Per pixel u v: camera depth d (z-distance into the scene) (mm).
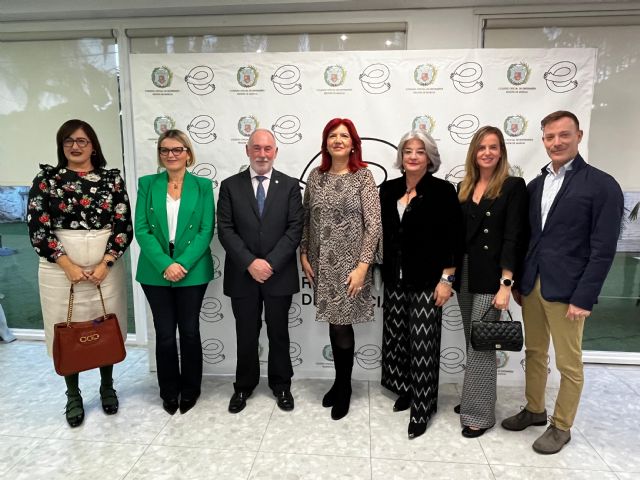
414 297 2006
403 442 2002
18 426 2133
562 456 1904
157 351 2227
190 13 2717
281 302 2182
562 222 1789
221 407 2314
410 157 1928
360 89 2422
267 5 2605
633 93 2631
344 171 2078
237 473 1794
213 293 2639
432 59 2371
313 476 1777
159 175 2205
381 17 2664
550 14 2588
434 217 1934
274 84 2445
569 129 1748
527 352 2062
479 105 2393
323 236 2035
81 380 2600
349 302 2023
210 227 2193
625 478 1769
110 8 2664
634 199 2801
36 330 3262
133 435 2061
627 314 3090
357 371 2635
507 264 1866
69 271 2045
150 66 2463
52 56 2885
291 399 2297
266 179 2166
